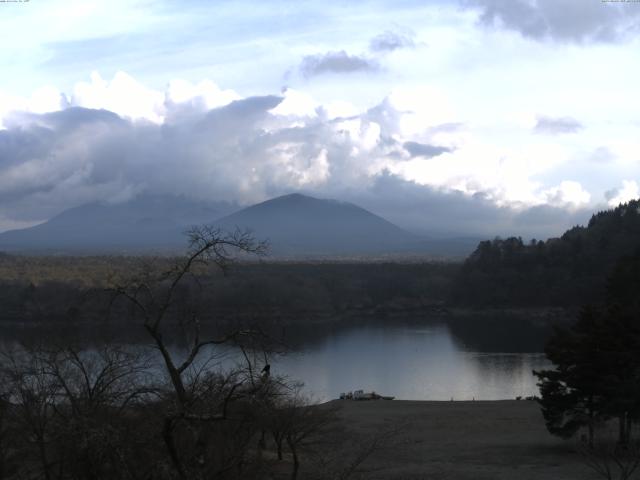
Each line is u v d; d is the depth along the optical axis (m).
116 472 17.86
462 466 35.16
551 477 31.62
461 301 161.12
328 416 38.59
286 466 31.36
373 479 31.23
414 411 53.16
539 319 141.00
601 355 35.84
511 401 58.50
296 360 85.44
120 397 19.72
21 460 21.33
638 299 59.06
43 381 21.02
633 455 29.00
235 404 18.77
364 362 85.88
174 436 18.02
